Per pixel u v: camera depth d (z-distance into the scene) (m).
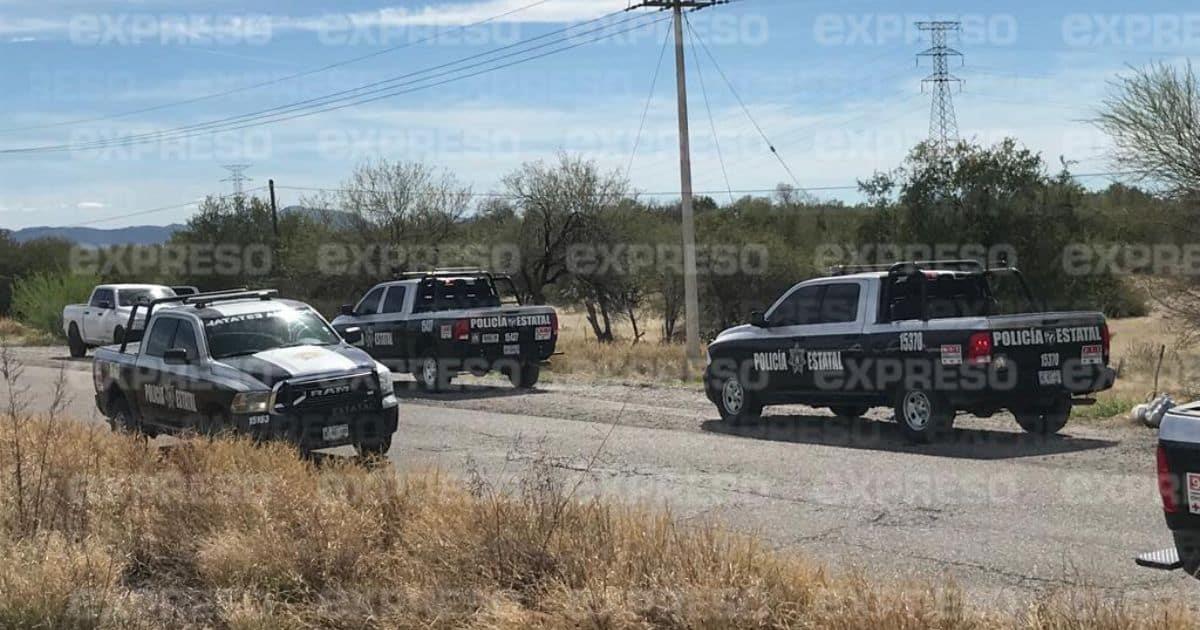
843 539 8.61
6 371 12.36
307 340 13.34
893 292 14.04
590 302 39.25
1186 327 22.17
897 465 11.81
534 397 19.47
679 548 6.85
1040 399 13.06
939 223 31.73
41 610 6.58
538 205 38.47
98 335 31.94
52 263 64.31
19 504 8.59
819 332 14.49
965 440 13.46
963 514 9.34
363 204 42.16
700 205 58.31
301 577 7.16
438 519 7.75
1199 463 5.43
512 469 11.98
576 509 7.69
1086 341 13.25
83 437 12.07
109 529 8.30
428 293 21.44
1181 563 5.55
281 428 11.91
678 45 27.61
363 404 12.43
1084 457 11.93
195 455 10.00
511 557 7.07
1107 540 8.34
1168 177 22.08
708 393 15.93
